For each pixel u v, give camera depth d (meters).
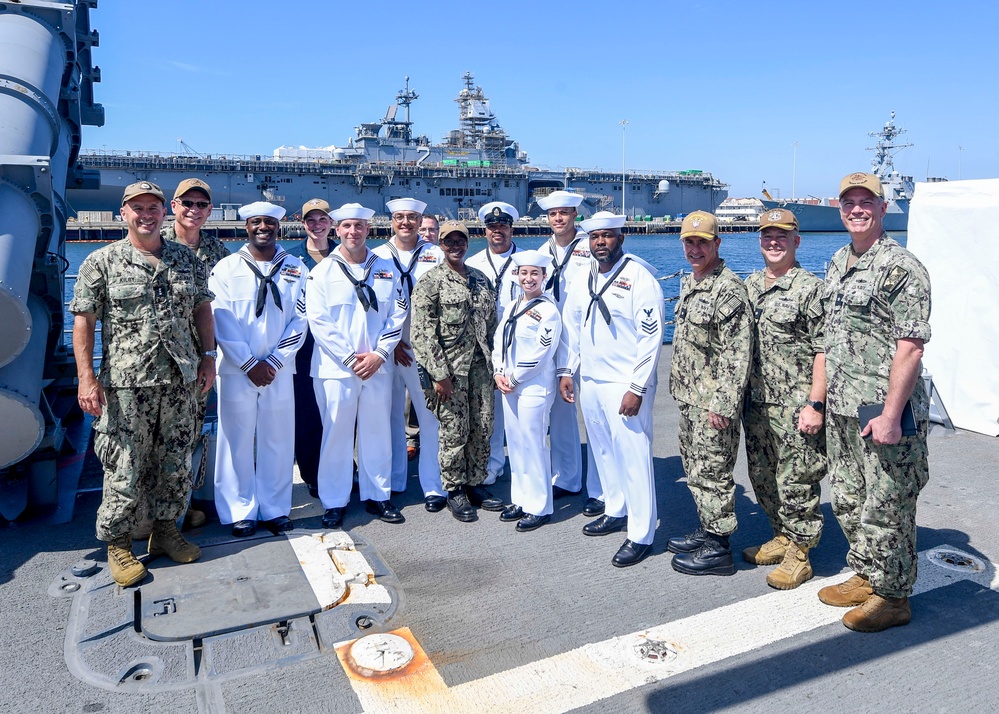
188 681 2.59
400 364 4.58
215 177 58.53
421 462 4.55
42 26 5.72
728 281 3.35
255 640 2.85
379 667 2.67
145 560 3.53
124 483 3.25
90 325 3.23
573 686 2.59
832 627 2.99
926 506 4.30
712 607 3.17
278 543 3.76
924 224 6.16
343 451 4.23
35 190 4.11
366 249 4.38
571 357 4.43
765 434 3.45
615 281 3.76
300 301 4.13
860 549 3.00
